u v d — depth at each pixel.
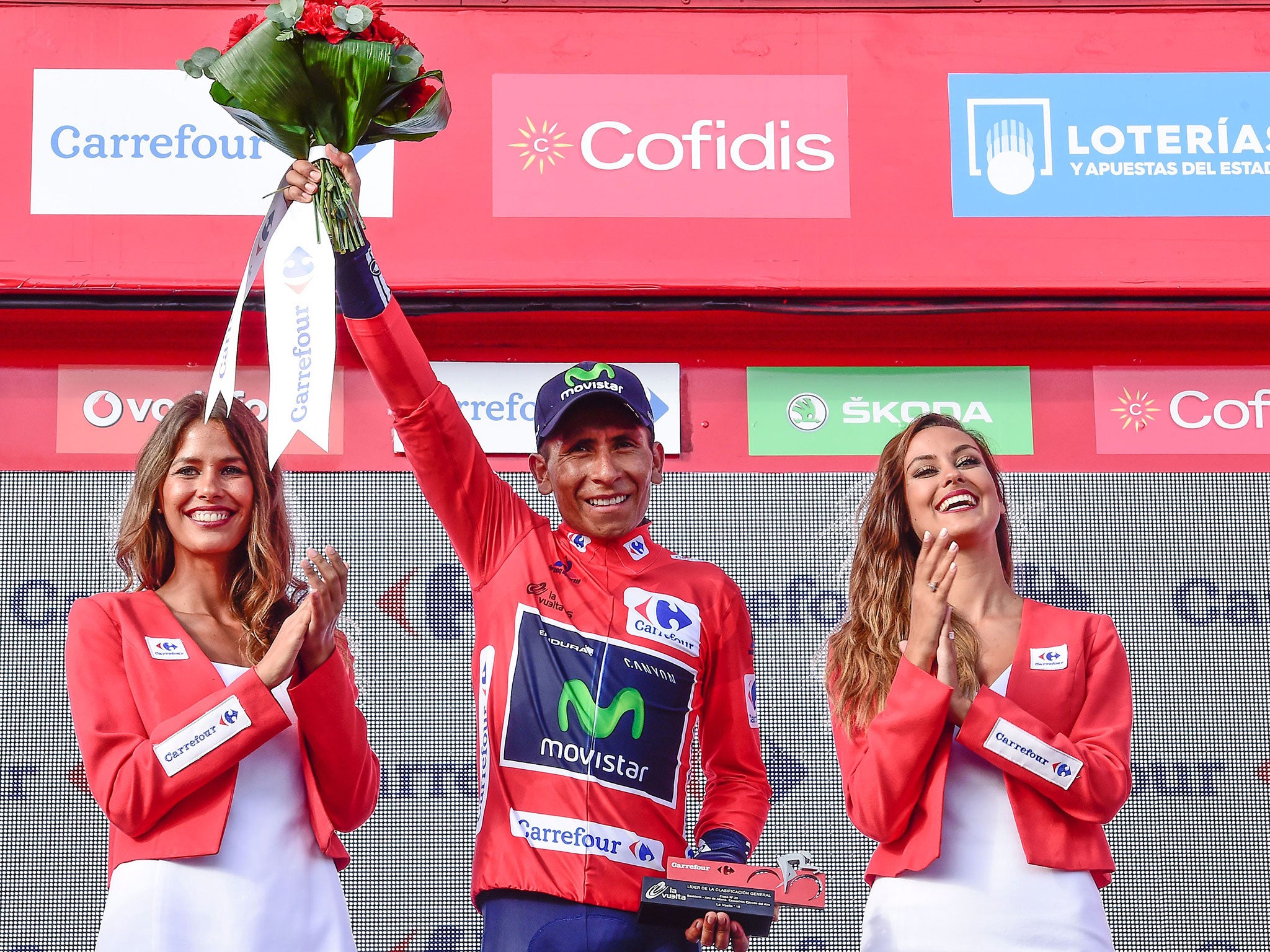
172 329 5.43
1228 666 5.29
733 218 5.54
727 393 5.54
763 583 5.32
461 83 5.55
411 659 5.15
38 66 5.43
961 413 5.58
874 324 5.54
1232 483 5.49
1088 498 5.43
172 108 5.45
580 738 3.80
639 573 4.07
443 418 4.05
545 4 5.62
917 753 3.90
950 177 5.60
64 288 5.28
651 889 3.59
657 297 5.42
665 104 5.59
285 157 5.48
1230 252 5.57
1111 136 5.64
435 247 5.44
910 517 4.45
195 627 3.99
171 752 3.63
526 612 3.96
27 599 5.16
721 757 4.06
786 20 5.67
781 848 5.05
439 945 4.94
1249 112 5.67
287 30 3.74
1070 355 5.64
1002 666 4.18
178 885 3.63
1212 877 5.09
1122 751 4.07
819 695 5.21
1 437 5.32
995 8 5.69
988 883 3.89
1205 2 5.71
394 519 5.25
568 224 5.50
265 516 4.11
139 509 4.10
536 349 5.55
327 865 3.83
